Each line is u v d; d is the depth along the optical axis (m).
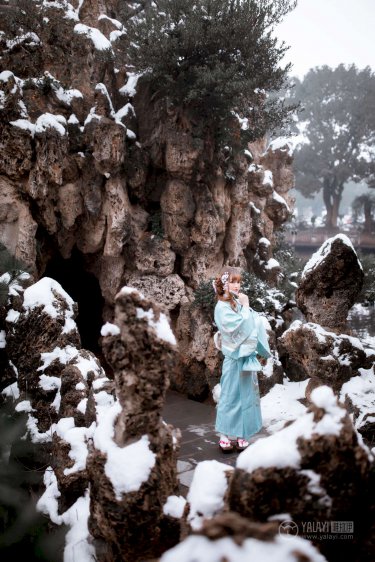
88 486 3.62
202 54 8.13
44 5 8.44
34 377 5.27
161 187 9.28
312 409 1.94
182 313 8.44
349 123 36.72
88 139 8.23
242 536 1.15
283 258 13.38
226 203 9.38
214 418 6.24
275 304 8.78
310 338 5.73
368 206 37.09
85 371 4.61
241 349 4.65
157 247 8.95
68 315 5.63
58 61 8.50
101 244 8.88
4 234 7.79
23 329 5.50
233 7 8.06
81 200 8.46
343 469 1.79
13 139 7.48
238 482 1.88
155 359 2.43
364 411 4.97
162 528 2.41
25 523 2.84
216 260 9.67
